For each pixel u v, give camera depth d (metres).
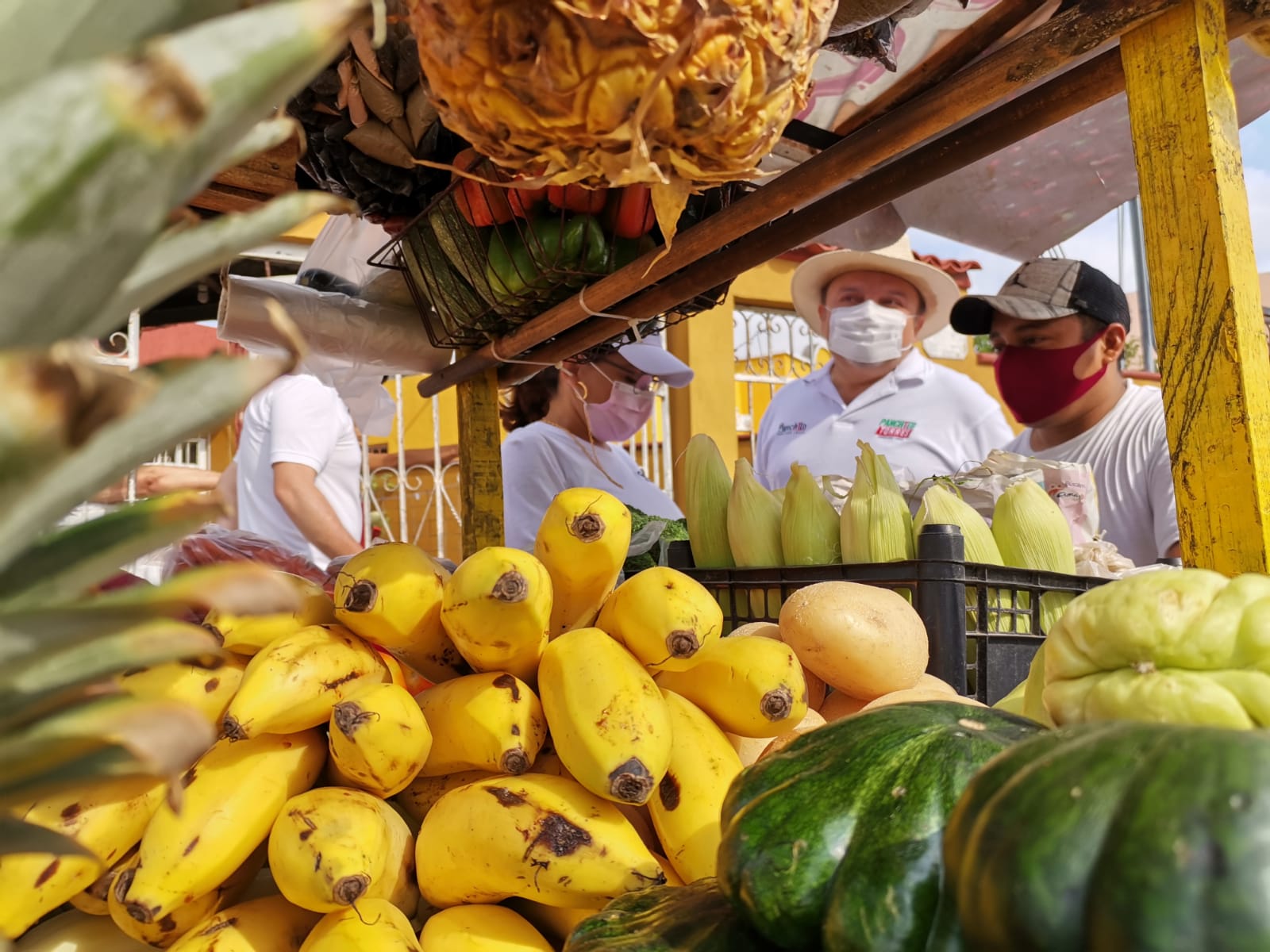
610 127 0.89
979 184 2.29
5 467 0.30
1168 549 3.03
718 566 2.19
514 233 1.61
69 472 0.39
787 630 1.55
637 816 1.21
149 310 2.93
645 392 3.46
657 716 1.09
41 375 0.29
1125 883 0.58
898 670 1.50
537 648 1.18
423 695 1.21
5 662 0.41
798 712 1.23
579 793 1.09
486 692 1.14
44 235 0.34
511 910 1.12
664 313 1.90
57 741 0.41
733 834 0.88
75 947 1.04
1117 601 0.92
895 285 3.88
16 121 0.32
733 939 0.88
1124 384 3.41
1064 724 0.94
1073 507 2.31
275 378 0.42
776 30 0.88
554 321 1.68
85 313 0.38
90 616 0.41
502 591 1.10
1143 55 1.02
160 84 0.32
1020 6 1.56
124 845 1.02
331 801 1.04
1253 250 1.00
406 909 1.12
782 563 2.08
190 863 0.98
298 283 2.21
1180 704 0.84
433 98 0.99
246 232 0.48
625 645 1.22
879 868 0.77
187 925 1.03
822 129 1.91
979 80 1.08
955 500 2.00
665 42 0.84
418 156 1.60
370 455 5.74
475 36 0.86
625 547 1.28
